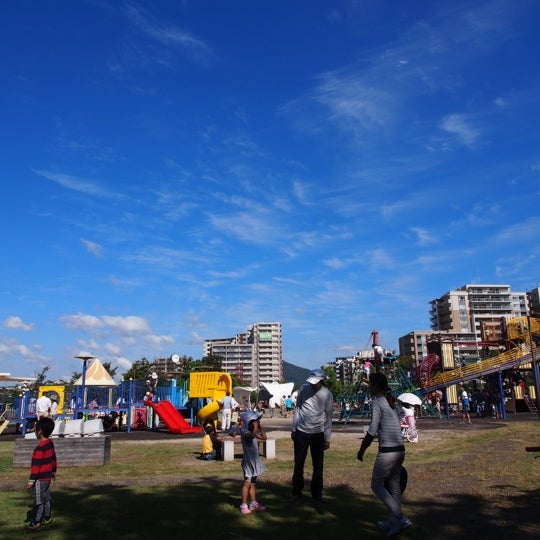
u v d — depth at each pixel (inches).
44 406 886.4
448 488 393.7
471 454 602.5
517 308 7003.0
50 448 298.7
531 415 1486.2
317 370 352.8
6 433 1145.4
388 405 284.4
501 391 1416.1
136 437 940.6
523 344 1647.4
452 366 1951.3
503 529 282.4
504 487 396.5
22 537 267.1
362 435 898.1
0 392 1403.8
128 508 330.0
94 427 571.5
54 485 416.8
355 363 1440.7
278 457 591.5
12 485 421.7
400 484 282.8
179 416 1101.7
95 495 373.7
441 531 277.7
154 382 1272.1
